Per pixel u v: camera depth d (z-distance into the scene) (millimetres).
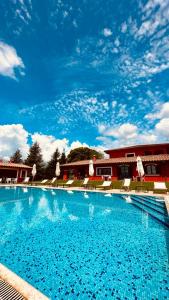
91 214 9461
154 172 22016
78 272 3869
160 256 4605
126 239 5848
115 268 4039
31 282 3520
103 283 3496
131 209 10766
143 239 5840
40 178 46594
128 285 3428
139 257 4559
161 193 15109
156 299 3035
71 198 15062
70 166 29406
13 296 2615
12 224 7500
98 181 23531
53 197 15750
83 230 6762
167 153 26562
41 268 4035
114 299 3053
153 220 8273
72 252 4859
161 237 6023
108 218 8648
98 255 4680
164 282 3510
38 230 6746
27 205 12102
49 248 5117
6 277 3100
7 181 29016
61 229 6875
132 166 23219
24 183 29406
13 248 5102
